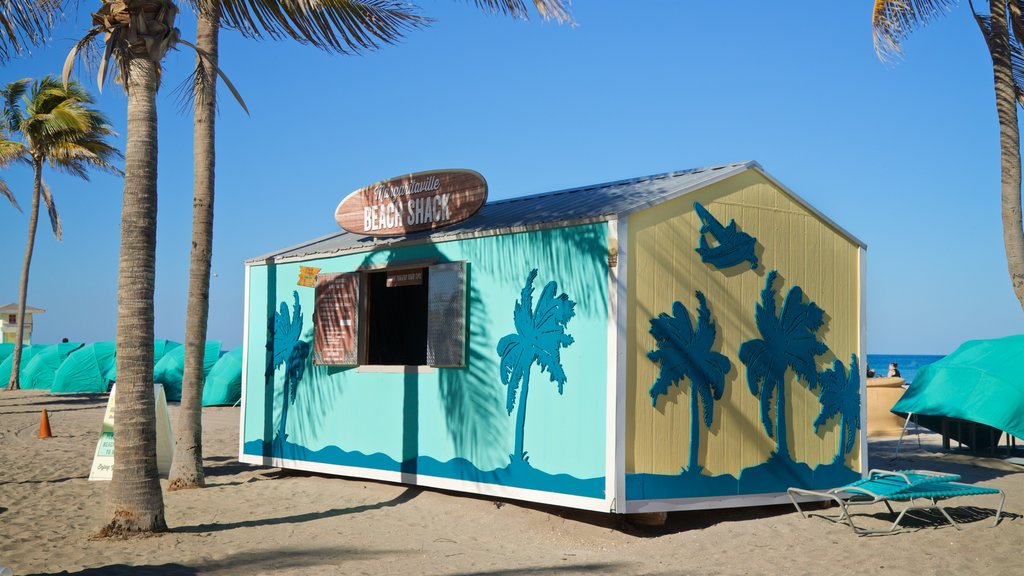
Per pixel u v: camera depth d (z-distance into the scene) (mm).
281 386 12438
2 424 20281
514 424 9531
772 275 9945
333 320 11617
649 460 8773
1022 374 14297
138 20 8328
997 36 11594
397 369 10883
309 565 7246
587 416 8836
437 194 10594
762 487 9570
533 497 9250
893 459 14961
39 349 38594
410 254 10883
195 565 7148
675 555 7812
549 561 7605
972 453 15617
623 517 9086
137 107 8320
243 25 9297
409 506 10031
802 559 7508
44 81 30406
